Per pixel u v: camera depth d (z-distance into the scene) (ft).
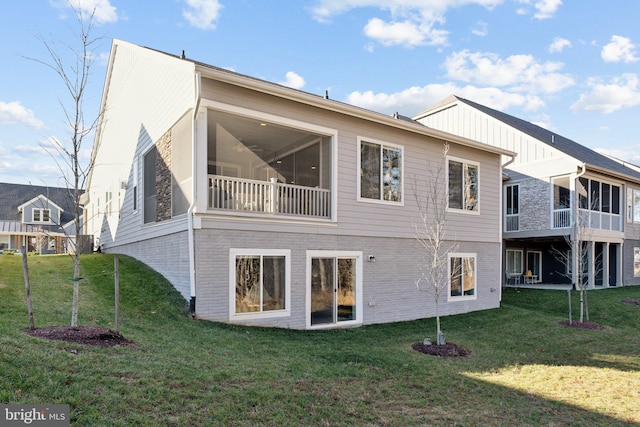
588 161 60.54
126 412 12.32
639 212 71.15
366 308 34.32
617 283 65.77
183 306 27.55
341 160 33.50
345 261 33.63
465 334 31.81
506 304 47.60
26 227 103.91
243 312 28.17
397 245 36.65
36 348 15.40
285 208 31.96
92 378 13.88
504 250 65.82
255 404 14.56
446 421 15.67
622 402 19.17
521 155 63.05
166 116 34.12
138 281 32.35
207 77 27.09
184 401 13.74
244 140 38.19
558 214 58.44
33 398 11.92
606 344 31.22
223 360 18.71
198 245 26.86
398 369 21.08
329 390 17.01
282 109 30.60
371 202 35.12
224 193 30.58
